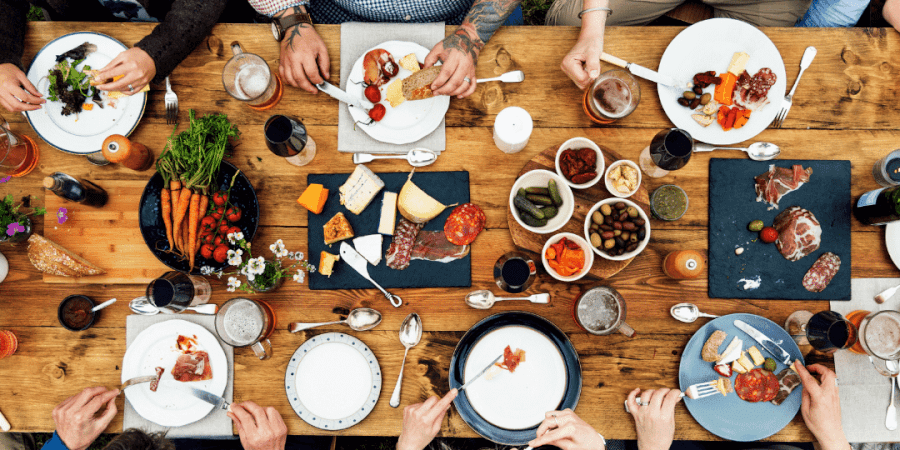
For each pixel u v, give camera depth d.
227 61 1.64
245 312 1.53
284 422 1.56
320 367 1.57
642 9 2.21
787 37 1.63
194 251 1.51
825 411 1.49
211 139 1.54
